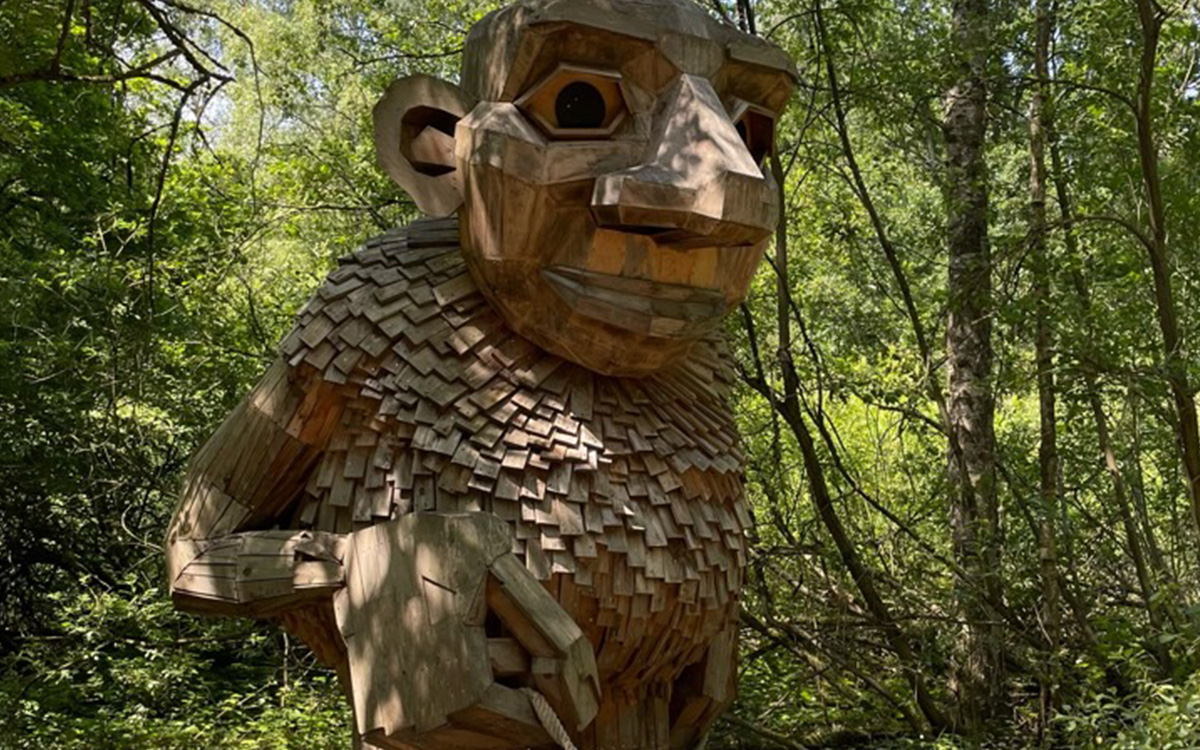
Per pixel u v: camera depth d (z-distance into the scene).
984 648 5.37
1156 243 4.61
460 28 7.96
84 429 7.06
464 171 2.44
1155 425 5.91
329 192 7.38
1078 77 5.46
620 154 2.37
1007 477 5.68
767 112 2.59
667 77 2.41
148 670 6.16
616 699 2.60
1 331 7.06
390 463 2.47
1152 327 5.18
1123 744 3.55
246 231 6.86
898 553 5.70
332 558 2.44
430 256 2.63
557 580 2.40
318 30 9.14
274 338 6.96
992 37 5.61
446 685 2.25
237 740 5.89
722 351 2.91
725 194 2.24
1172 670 4.67
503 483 2.41
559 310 2.41
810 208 7.04
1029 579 5.46
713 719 2.78
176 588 2.61
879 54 5.54
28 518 7.64
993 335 6.64
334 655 2.67
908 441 7.23
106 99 7.91
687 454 2.60
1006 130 6.89
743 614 5.25
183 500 2.69
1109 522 5.77
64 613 6.48
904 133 6.49
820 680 5.62
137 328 6.31
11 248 7.52
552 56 2.39
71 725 6.00
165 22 3.97
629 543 2.46
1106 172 5.42
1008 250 5.04
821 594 5.64
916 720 5.19
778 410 5.30
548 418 2.48
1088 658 5.07
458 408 2.46
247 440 2.60
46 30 4.58
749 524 2.78
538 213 2.38
